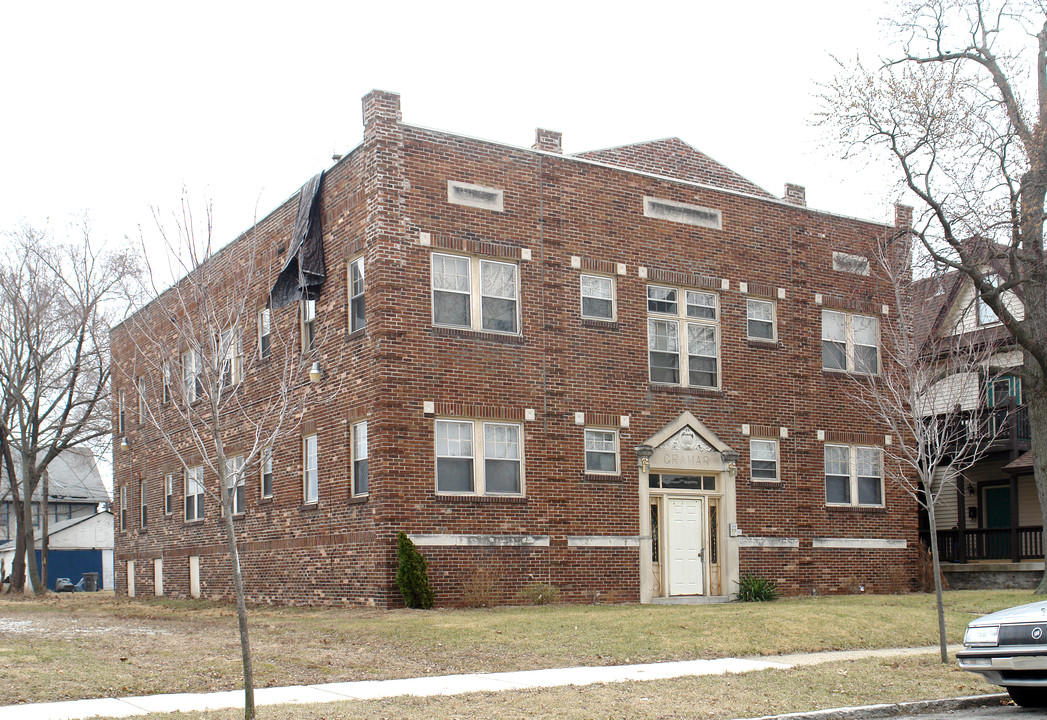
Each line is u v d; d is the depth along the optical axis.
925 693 12.48
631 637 16.50
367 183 22.56
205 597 29.97
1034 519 32.78
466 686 12.62
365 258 22.67
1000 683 11.59
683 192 26.31
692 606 21.52
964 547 31.36
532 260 23.89
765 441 26.94
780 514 26.69
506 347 23.27
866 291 29.06
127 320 34.72
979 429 28.06
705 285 26.30
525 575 22.80
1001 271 26.14
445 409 22.34
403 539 21.22
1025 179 24.33
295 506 25.08
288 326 25.94
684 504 25.47
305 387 24.72
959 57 25.92
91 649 14.94
